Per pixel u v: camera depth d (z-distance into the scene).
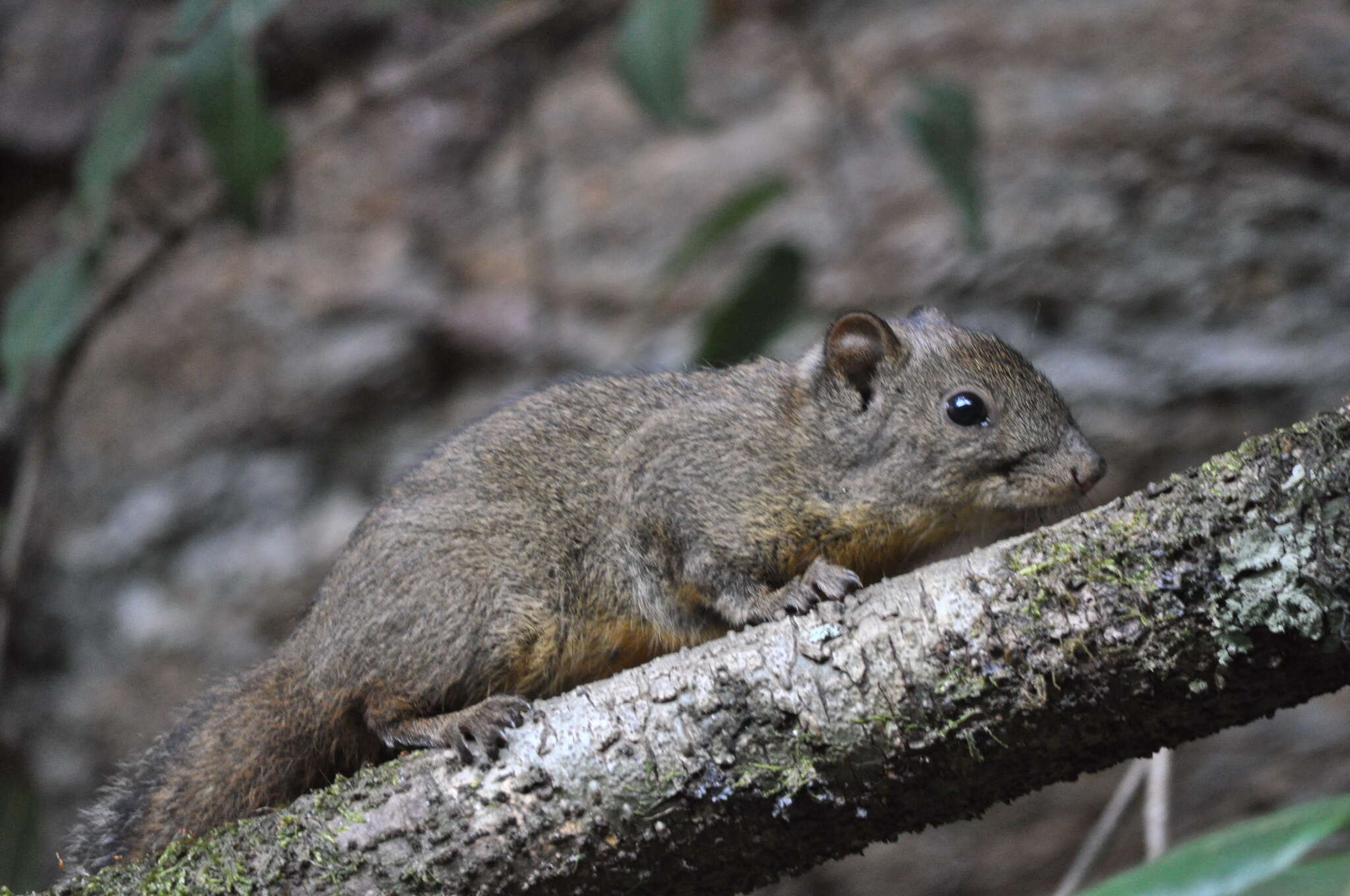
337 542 14.59
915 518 8.16
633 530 7.96
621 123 15.32
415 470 8.11
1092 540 5.72
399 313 15.08
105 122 11.22
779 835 6.00
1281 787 12.80
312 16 15.82
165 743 8.07
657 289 14.74
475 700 7.58
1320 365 13.37
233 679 7.96
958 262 14.05
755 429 8.14
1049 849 13.12
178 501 14.85
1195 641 5.45
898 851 13.32
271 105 15.88
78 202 12.23
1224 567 5.45
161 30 16.23
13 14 16.42
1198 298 13.73
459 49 13.75
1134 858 12.98
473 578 7.61
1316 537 5.35
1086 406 13.55
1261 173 13.88
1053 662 5.62
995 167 14.28
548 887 6.11
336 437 14.97
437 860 6.09
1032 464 8.04
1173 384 13.54
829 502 8.07
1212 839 4.71
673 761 6.00
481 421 8.32
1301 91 13.84
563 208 15.18
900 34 14.95
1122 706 5.62
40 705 14.56
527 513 7.84
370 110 15.67
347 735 7.53
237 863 6.18
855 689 5.87
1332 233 13.70
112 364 15.30
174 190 15.51
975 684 5.73
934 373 8.18
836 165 14.67
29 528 12.98
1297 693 5.48
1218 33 14.26
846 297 14.21
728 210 12.30
